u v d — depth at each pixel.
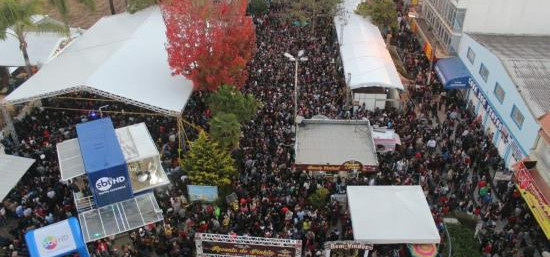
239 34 30.56
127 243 23.31
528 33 35.91
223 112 28.42
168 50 30.05
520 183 24.55
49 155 27.89
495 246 22.36
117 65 31.14
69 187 25.14
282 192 25.03
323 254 21.86
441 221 23.84
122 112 30.64
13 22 32.16
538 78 28.20
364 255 21.50
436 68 37.19
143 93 29.30
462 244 23.27
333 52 42.03
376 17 43.62
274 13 49.22
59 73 31.00
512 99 27.94
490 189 26.02
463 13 35.38
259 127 30.36
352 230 22.33
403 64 40.97
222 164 25.42
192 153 25.56
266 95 33.84
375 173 26.91
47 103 33.88
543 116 24.80
